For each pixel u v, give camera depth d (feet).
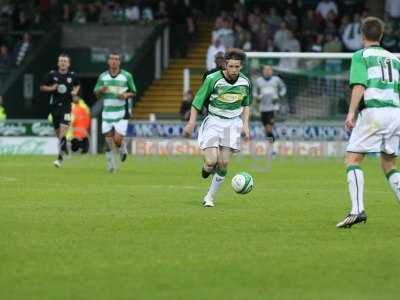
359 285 65.77
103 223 92.17
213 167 106.32
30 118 244.42
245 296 62.59
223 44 246.68
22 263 72.33
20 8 267.80
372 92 86.94
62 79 166.50
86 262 72.74
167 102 249.14
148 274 68.80
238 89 105.29
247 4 274.16
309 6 271.69
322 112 217.77
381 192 126.93
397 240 82.94
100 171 161.99
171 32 259.80
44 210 102.22
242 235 85.25
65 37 260.42
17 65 254.68
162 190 125.80
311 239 83.25
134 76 240.12
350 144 88.58
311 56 212.43
